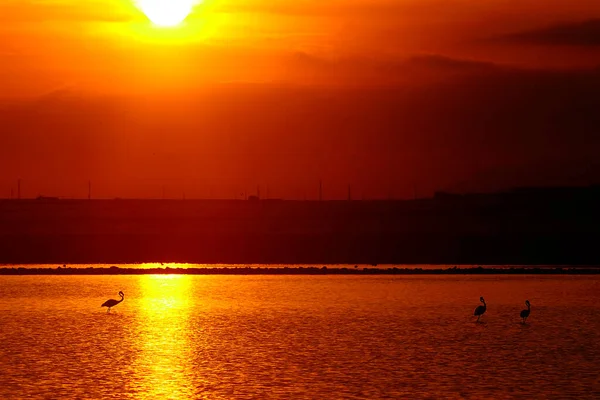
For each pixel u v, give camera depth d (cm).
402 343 19912
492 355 18188
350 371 16425
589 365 17050
